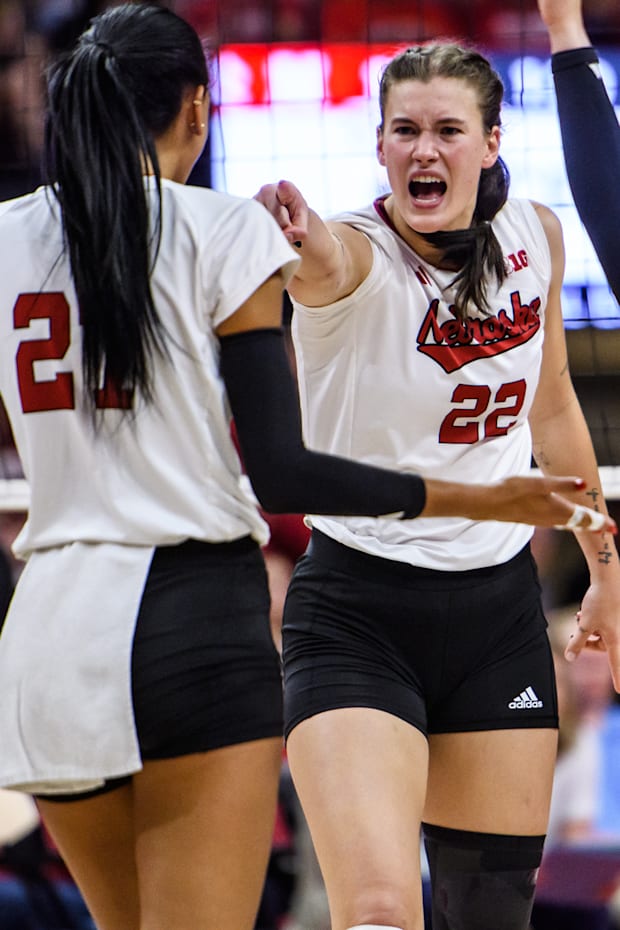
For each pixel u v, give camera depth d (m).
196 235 5.52
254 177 16.59
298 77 16.86
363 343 7.07
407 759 6.62
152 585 5.45
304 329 7.18
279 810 11.20
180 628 5.43
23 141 17.41
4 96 17.39
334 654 7.01
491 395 7.15
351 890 6.09
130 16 5.80
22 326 5.61
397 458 7.19
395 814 6.34
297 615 7.25
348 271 6.84
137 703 5.38
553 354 7.68
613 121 7.18
